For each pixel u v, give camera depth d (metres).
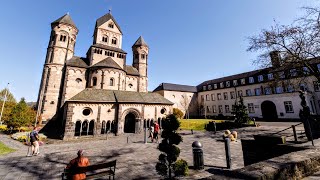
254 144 7.44
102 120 24.89
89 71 37.47
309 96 30.61
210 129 25.59
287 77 18.48
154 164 9.23
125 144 16.03
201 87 59.47
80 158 5.98
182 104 56.03
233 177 2.82
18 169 8.61
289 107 32.78
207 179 2.79
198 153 8.19
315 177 3.64
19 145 17.17
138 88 45.25
